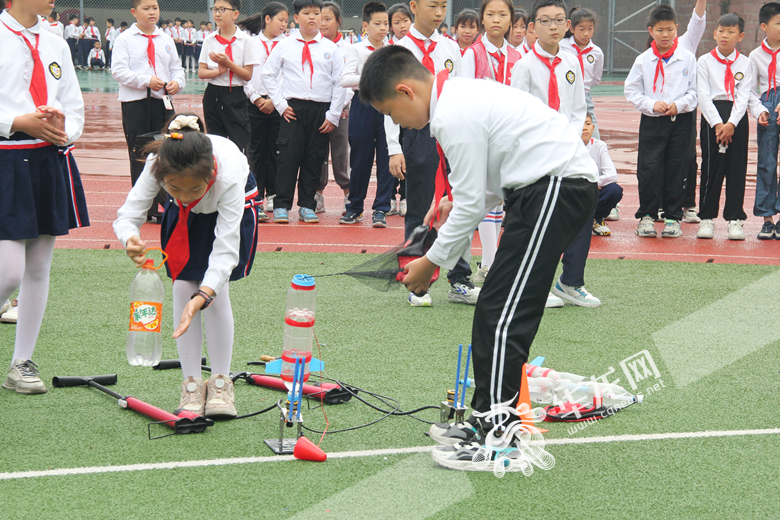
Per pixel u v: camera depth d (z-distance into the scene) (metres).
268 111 8.55
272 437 3.36
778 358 4.48
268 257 6.91
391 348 4.57
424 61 5.68
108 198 9.65
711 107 7.80
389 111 3.13
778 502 2.83
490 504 2.79
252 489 2.87
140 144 7.52
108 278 6.02
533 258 3.01
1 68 3.68
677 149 7.95
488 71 5.98
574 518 2.70
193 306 3.16
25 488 2.85
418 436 3.39
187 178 3.01
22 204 3.71
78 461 3.08
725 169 7.99
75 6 38.16
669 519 2.70
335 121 8.34
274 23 9.36
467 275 5.66
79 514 2.67
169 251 3.43
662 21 7.65
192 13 36.50
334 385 3.86
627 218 9.31
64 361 4.25
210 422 3.39
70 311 5.14
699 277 6.50
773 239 8.10
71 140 3.93
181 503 2.76
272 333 4.82
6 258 3.69
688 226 8.88
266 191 9.45
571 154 3.03
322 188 9.22
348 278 6.29
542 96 5.39
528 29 6.29
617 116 20.69
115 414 3.57
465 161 2.97
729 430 3.48
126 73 7.77
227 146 3.33
